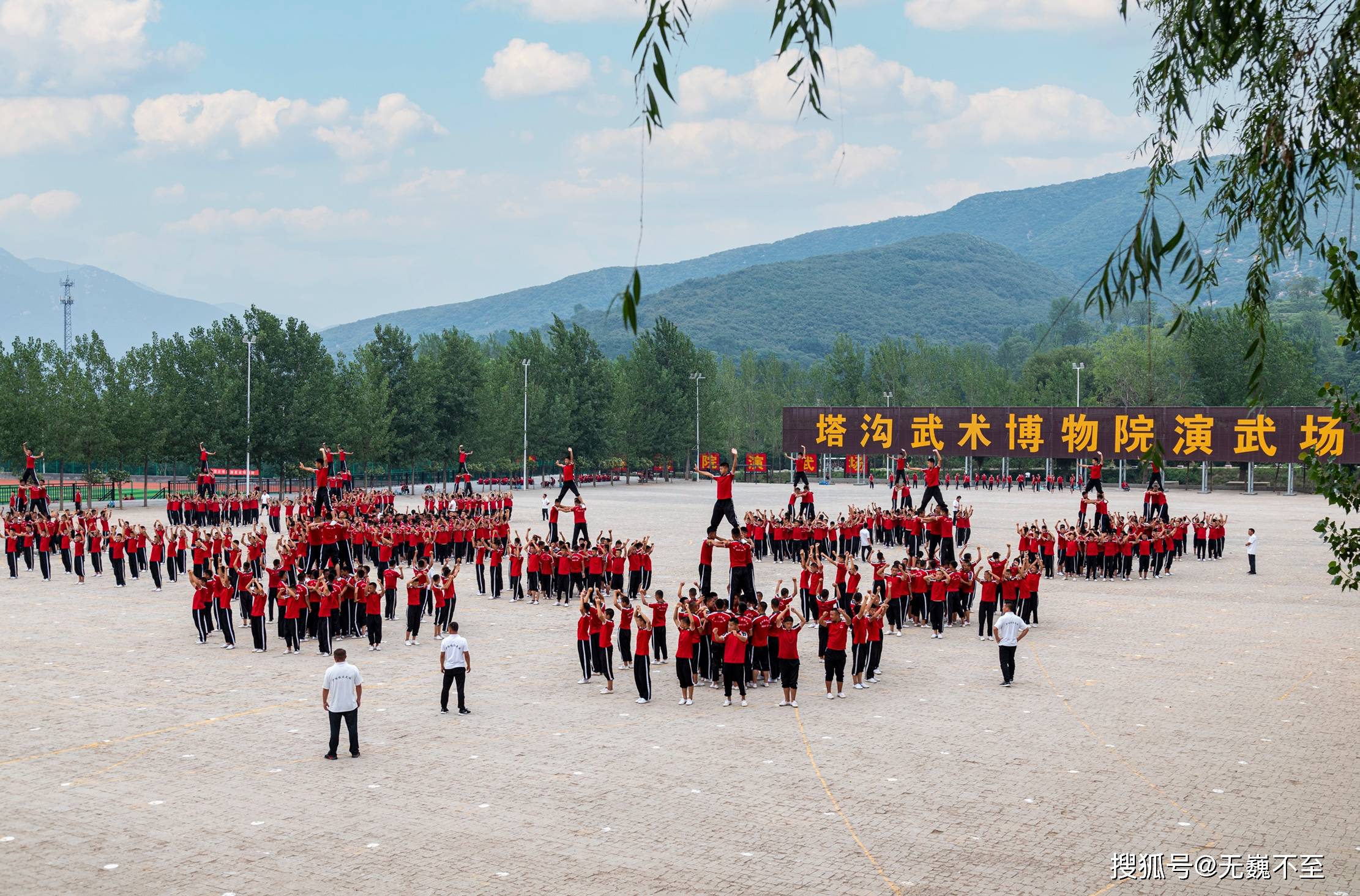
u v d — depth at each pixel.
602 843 15.04
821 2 10.75
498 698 23.89
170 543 42.62
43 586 41.69
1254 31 12.77
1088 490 55.12
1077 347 171.62
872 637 25.55
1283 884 13.77
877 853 14.74
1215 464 123.62
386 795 17.08
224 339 80.75
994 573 32.12
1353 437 87.44
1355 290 13.82
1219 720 22.11
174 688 24.53
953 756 19.45
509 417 108.94
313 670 26.69
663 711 22.92
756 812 16.39
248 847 14.79
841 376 152.38
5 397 71.81
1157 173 14.55
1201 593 41.09
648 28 10.52
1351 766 18.86
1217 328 122.19
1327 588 42.59
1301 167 13.92
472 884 13.55
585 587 37.81
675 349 134.25
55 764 18.62
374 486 104.81
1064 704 23.52
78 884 13.48
